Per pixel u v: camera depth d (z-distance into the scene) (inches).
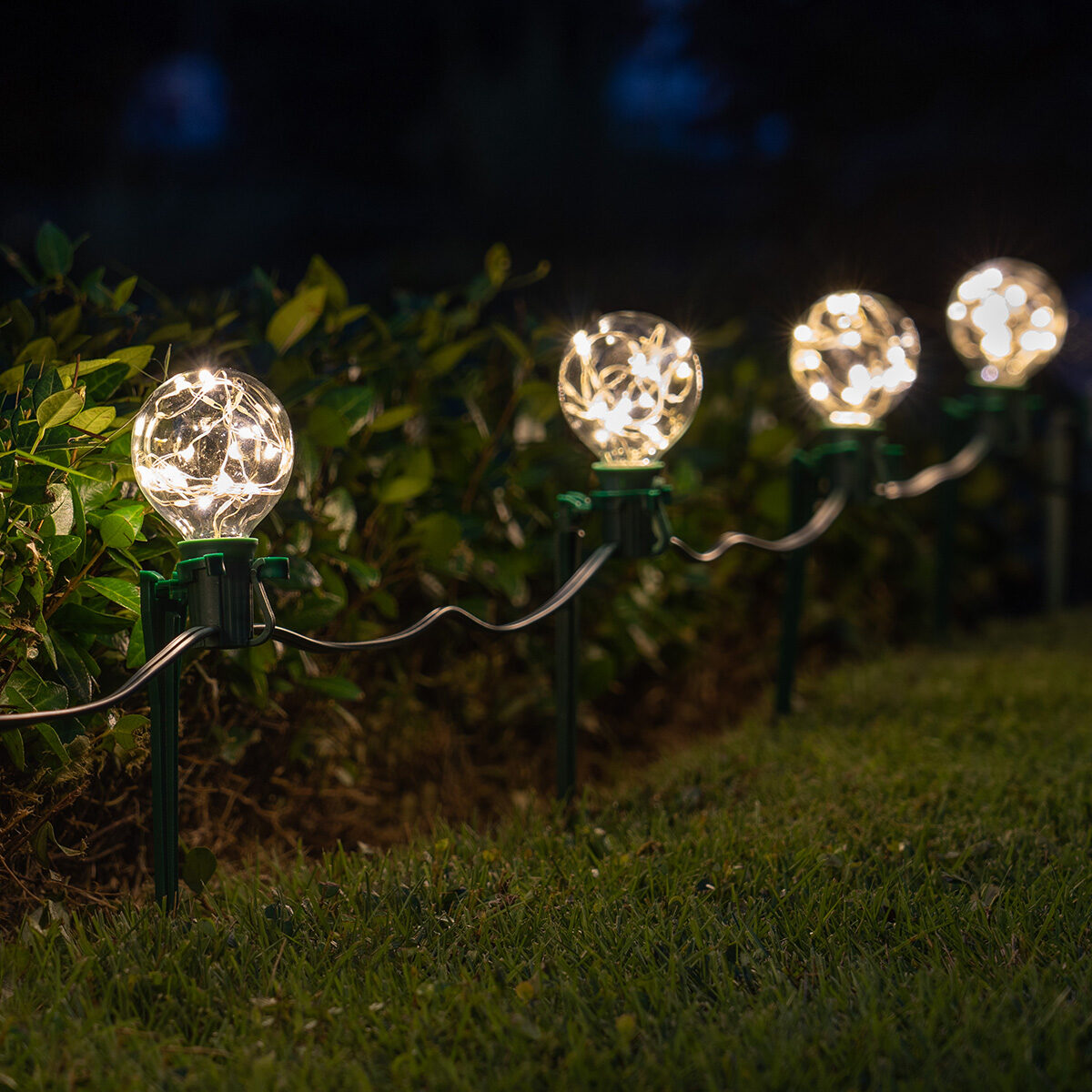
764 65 378.9
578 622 111.5
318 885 91.0
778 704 151.3
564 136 476.4
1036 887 90.0
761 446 169.3
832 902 88.7
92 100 542.3
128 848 98.7
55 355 93.2
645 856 99.3
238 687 101.0
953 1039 68.0
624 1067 67.8
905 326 134.5
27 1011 71.4
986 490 216.5
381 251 541.6
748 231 402.9
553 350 132.2
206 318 120.3
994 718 143.9
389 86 621.3
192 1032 71.4
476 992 74.5
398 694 123.0
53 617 84.9
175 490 75.2
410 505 124.0
